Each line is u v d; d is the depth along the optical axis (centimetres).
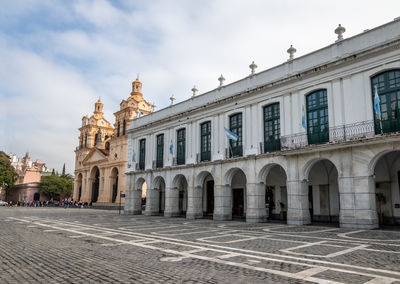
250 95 2117
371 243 1012
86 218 2377
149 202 2861
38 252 871
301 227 1576
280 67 1980
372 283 553
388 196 1769
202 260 752
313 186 2106
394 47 1466
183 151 2650
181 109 2725
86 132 6625
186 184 3106
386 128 1473
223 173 2192
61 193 7662
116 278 591
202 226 1675
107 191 5062
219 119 2330
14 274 627
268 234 1279
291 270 649
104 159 5291
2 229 1499
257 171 1967
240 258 776
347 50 1655
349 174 1528
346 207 1522
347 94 1623
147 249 914
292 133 1848
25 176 8288
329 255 809
